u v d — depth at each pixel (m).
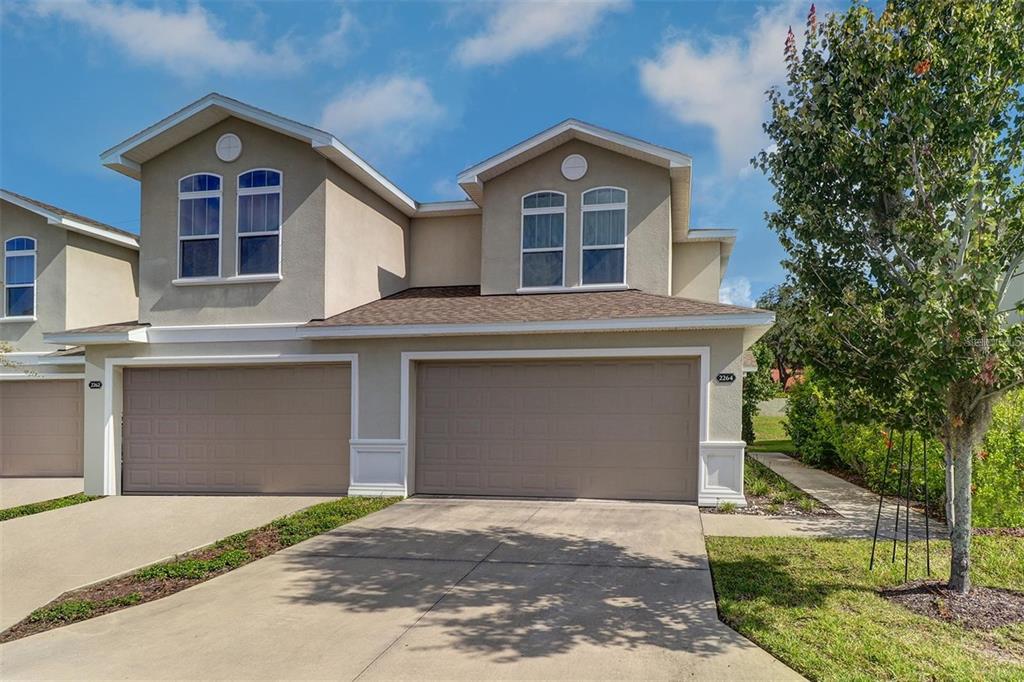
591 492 10.56
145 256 12.33
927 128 5.13
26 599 6.49
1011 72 5.03
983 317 4.79
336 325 11.05
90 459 12.12
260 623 5.45
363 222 12.96
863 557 6.89
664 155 11.88
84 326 16.09
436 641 4.94
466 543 7.83
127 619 5.75
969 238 5.14
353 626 5.30
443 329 10.73
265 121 11.52
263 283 11.84
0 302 15.98
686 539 7.80
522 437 10.86
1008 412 8.39
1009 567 6.45
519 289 12.81
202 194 12.15
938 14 5.31
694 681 4.19
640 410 10.45
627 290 12.34
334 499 10.91
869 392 5.87
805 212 5.85
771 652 4.60
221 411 11.98
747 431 19.95
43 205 15.58
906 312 4.87
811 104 5.95
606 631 5.06
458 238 14.93
